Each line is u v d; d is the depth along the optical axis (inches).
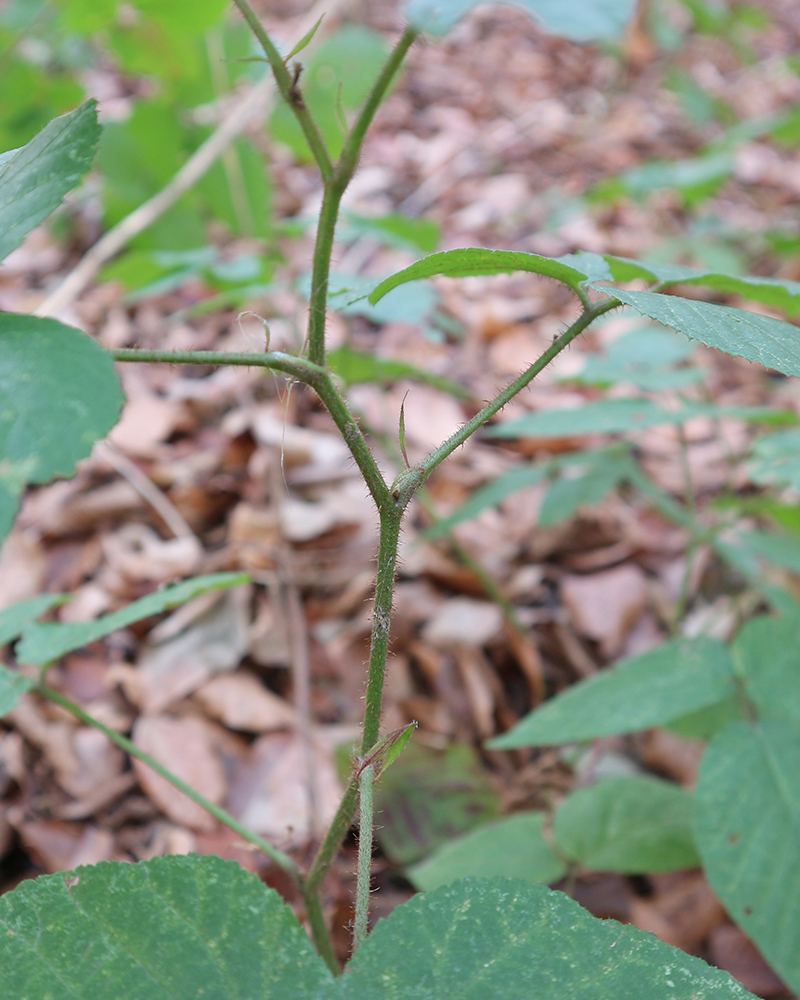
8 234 9.4
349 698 25.0
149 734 22.6
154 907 9.7
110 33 33.1
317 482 31.0
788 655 16.6
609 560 29.9
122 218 38.2
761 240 51.1
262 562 27.3
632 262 12.1
